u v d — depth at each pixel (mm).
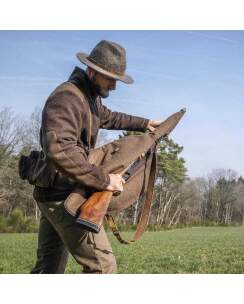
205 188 81812
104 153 3682
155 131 4051
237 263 12969
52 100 3357
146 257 15281
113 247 20266
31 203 48625
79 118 3398
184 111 4250
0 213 47094
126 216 47375
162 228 56188
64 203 3338
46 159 3275
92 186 3295
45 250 4062
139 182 3814
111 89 3682
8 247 19094
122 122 4352
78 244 3561
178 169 58438
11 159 44281
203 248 20281
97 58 3512
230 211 83375
